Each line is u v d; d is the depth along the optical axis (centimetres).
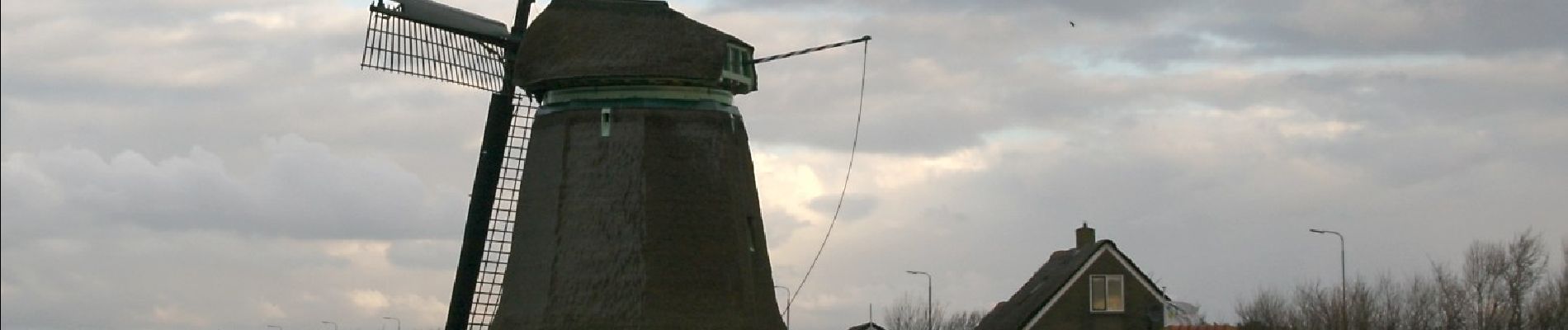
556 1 5153
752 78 5212
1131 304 7900
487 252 5222
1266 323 8469
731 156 5156
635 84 5053
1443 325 8369
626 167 5022
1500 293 8344
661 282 4966
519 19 5338
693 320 4969
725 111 5178
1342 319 7938
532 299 5031
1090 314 7856
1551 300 8294
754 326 5103
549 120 5144
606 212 5006
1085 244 8469
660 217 5003
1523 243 8406
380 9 5088
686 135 5075
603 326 4938
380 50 5109
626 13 5066
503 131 5259
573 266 5000
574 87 5097
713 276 5028
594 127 5059
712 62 5000
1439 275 8494
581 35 5047
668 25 5044
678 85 5081
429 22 5178
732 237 5094
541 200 5097
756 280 5172
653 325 4928
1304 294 8519
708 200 5069
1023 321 7850
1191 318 8300
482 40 5284
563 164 5078
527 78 5088
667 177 5031
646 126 5041
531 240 5088
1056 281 8025
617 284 4962
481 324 5206
